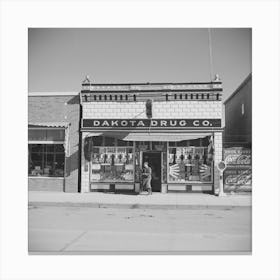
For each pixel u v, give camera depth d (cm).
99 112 1841
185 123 1797
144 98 1822
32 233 1000
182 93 1802
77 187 1845
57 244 898
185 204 1471
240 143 1912
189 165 1825
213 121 1788
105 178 1858
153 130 1808
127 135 1816
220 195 1720
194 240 938
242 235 991
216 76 1788
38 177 1875
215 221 1181
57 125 1841
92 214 1305
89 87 1845
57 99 1872
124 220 1190
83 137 1844
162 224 1126
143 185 1789
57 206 1500
